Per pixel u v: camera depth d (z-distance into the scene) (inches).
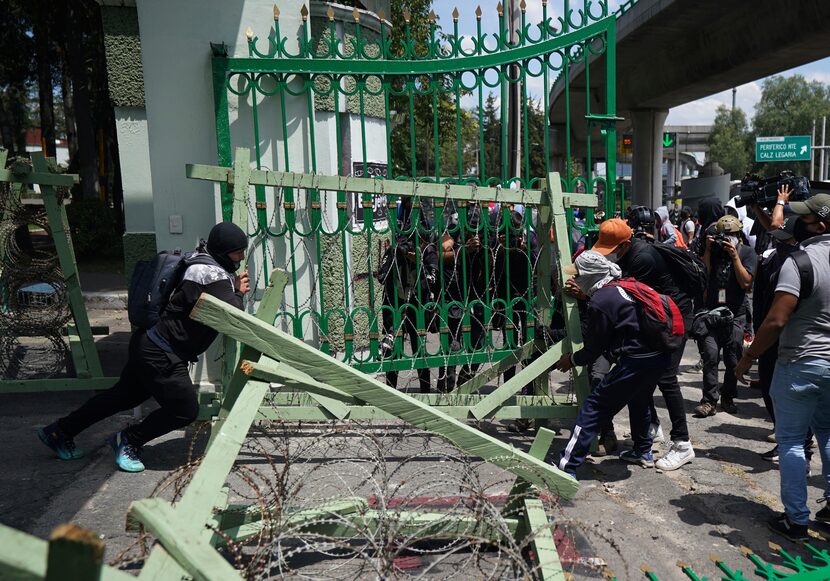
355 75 202.4
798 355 140.9
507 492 162.9
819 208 146.7
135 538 139.5
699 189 843.4
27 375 233.5
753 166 2792.8
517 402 204.4
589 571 130.3
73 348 221.9
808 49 592.1
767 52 612.1
